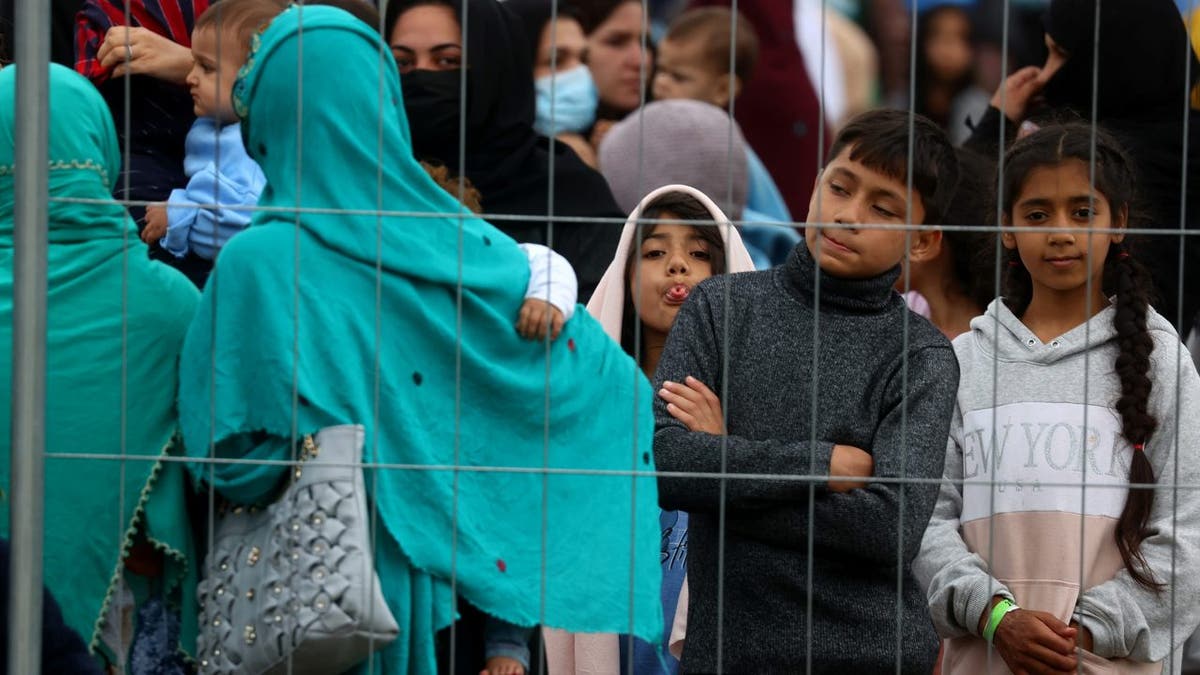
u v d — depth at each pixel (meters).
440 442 10.95
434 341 10.98
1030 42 20.88
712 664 11.98
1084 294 12.95
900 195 12.43
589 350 11.70
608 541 11.33
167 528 11.04
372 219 11.00
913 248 12.56
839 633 11.82
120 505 10.62
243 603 10.66
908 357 12.12
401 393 10.84
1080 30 17.34
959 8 20.95
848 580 11.87
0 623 10.21
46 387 10.51
